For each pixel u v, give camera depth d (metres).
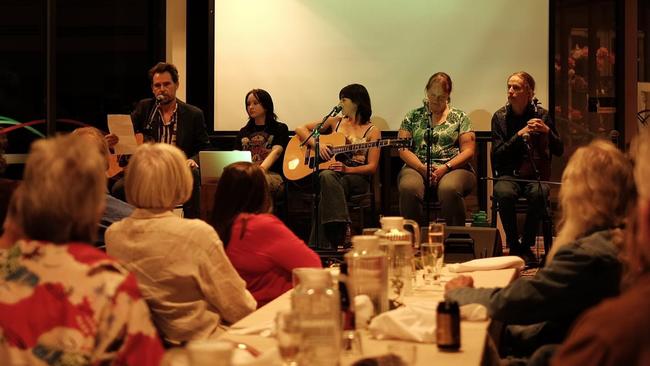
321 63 8.64
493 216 7.47
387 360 2.22
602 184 2.97
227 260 3.35
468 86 8.55
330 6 8.61
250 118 8.00
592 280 2.91
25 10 8.22
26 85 8.23
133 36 8.95
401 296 3.29
